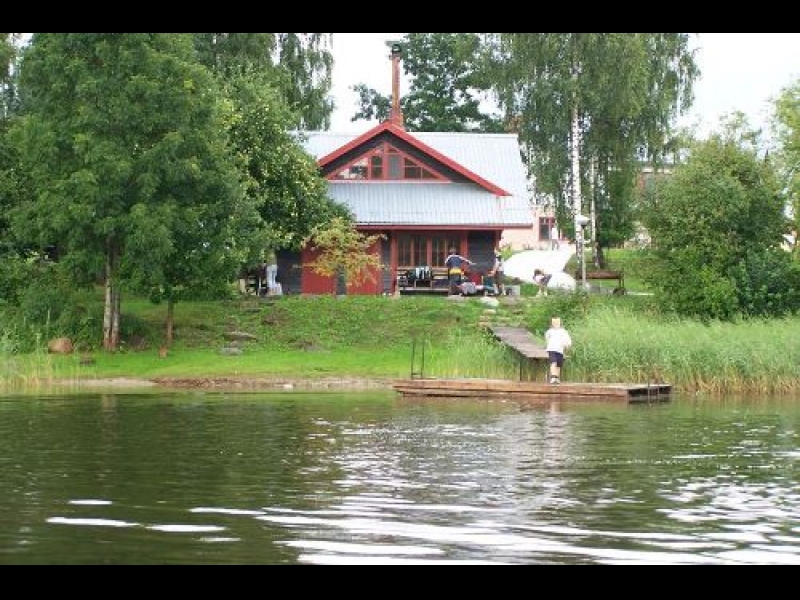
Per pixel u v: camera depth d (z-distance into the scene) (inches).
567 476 793.6
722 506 692.7
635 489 746.2
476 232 2231.8
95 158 1647.4
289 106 2236.7
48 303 1768.0
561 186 2461.9
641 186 2511.1
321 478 775.1
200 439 965.2
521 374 1493.6
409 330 1862.7
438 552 576.4
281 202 2033.7
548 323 1745.8
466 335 1798.7
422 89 3427.7
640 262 1977.1
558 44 2356.1
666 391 1419.8
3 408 1214.3
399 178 2297.0
